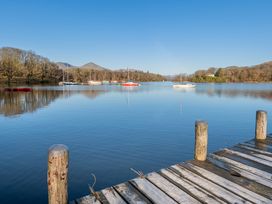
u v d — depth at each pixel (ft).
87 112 68.03
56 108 77.56
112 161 27.04
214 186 13.80
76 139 37.06
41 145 33.73
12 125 48.98
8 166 25.12
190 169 16.35
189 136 38.86
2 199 18.19
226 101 100.07
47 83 293.02
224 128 46.47
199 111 69.67
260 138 23.86
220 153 19.86
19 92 154.10
